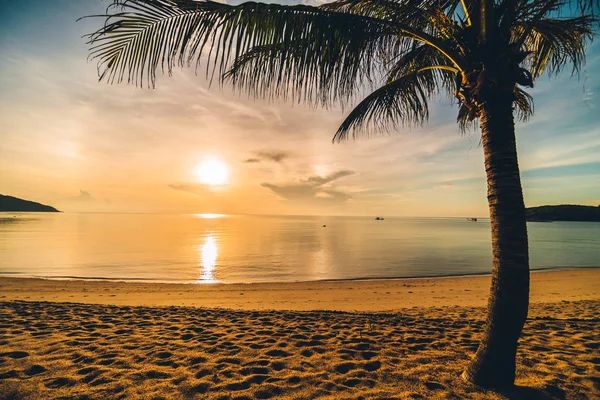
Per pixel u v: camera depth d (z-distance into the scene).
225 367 3.64
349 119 4.24
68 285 13.12
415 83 4.23
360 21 2.75
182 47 2.56
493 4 2.74
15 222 92.88
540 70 4.03
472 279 15.81
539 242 42.25
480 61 2.73
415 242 42.12
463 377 3.19
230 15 2.58
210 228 80.25
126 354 4.03
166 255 25.80
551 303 9.42
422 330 5.44
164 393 2.98
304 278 16.92
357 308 9.36
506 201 2.74
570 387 2.98
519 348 4.23
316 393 3.00
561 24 3.19
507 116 2.74
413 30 2.92
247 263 22.05
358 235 57.59
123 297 10.88
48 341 4.52
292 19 2.62
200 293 11.84
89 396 2.90
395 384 3.16
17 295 10.80
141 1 2.48
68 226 73.88
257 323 5.96
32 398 2.85
